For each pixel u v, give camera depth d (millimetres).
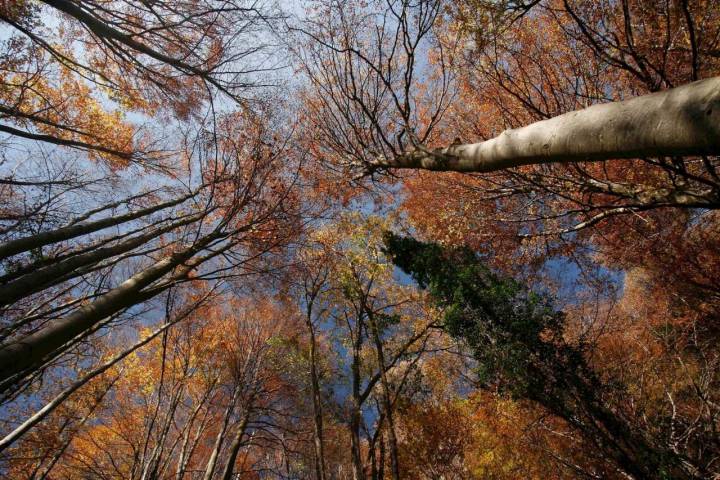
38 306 6613
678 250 8633
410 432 12531
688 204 5234
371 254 12844
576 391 8281
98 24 6949
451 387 14328
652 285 10797
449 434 12148
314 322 15266
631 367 9828
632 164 7078
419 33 6117
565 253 10258
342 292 13891
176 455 16125
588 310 11352
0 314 6070
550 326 9086
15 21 6820
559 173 7957
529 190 8484
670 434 7348
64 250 7293
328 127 9578
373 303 14555
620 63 4621
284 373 16500
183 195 10930
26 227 6668
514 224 10508
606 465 8617
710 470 6707
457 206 10523
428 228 12109
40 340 3443
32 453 8469
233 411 14781
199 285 10914
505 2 4750
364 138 9359
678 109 1563
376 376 12938
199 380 14117
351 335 13961
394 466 10523
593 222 8102
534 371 8688
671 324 10305
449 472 12297
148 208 9078
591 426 8078
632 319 11984
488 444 11523
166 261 6148
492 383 9703
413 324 14219
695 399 8641
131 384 11742
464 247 11734
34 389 7234
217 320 15180
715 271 8570
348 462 16188
